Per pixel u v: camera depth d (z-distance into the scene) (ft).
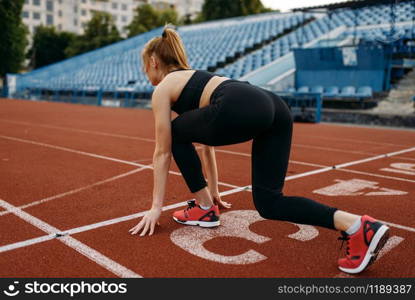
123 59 92.17
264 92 7.44
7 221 9.37
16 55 126.41
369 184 14.07
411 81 47.80
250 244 8.23
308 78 51.80
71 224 9.23
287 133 7.59
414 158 20.20
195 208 9.25
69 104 71.15
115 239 8.36
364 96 43.45
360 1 44.96
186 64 8.30
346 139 27.89
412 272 7.10
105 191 12.32
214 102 7.15
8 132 27.96
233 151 21.65
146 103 62.13
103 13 172.55
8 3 122.42
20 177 14.12
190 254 7.68
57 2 237.45
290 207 7.04
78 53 167.32
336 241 8.48
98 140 24.63
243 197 11.98
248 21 84.79
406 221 9.95
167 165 8.46
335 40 55.31
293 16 76.18
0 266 7.03
